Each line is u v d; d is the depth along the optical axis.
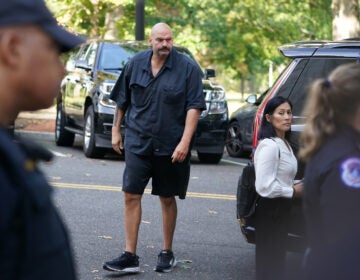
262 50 34.41
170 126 9.16
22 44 2.76
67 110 21.11
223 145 19.36
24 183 2.64
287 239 7.77
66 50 2.86
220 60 36.84
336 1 26.69
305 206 3.92
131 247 9.29
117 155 20.00
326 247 3.46
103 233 11.26
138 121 9.20
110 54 19.89
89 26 29.91
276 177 7.30
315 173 3.84
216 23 34.06
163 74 9.16
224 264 9.91
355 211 3.69
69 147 21.81
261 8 33.78
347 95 3.88
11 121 2.84
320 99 3.94
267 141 7.34
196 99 9.16
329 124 3.91
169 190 9.36
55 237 2.76
